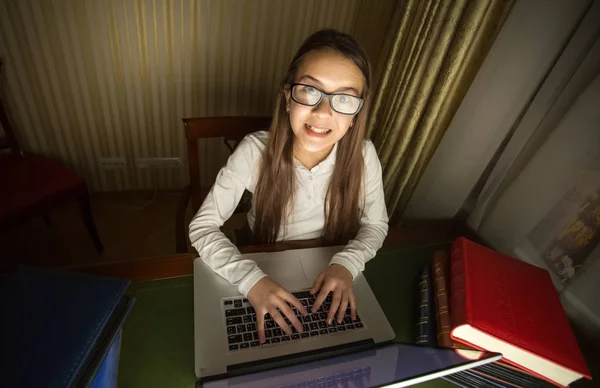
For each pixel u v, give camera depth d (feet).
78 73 5.11
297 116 2.64
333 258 2.70
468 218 3.66
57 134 5.65
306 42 2.69
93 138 5.81
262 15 5.03
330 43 2.53
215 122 3.72
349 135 2.98
